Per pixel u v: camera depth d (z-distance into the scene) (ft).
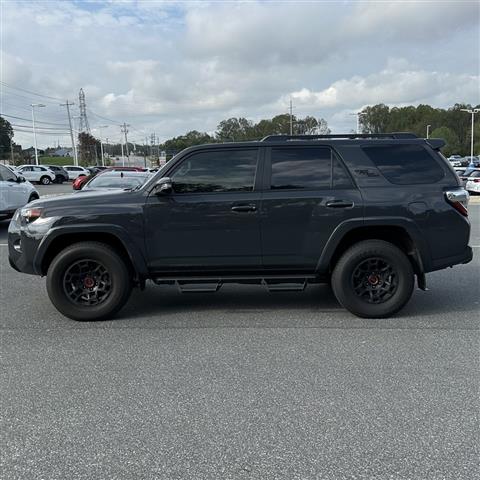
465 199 17.93
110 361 14.29
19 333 16.88
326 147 17.88
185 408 11.41
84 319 18.02
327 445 9.82
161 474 8.98
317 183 17.71
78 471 9.11
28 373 13.51
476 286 22.77
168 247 17.70
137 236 17.58
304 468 9.09
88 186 38.19
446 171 18.02
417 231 17.56
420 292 21.77
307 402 11.62
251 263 17.88
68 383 12.84
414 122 414.00
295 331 16.75
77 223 17.48
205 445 9.88
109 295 17.98
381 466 9.12
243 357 14.46
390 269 17.85
